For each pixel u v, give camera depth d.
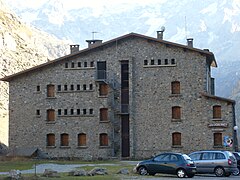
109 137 81.12
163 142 79.31
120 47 82.12
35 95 84.19
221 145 76.88
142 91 80.75
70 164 67.06
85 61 83.06
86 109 82.38
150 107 80.25
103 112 82.06
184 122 78.75
